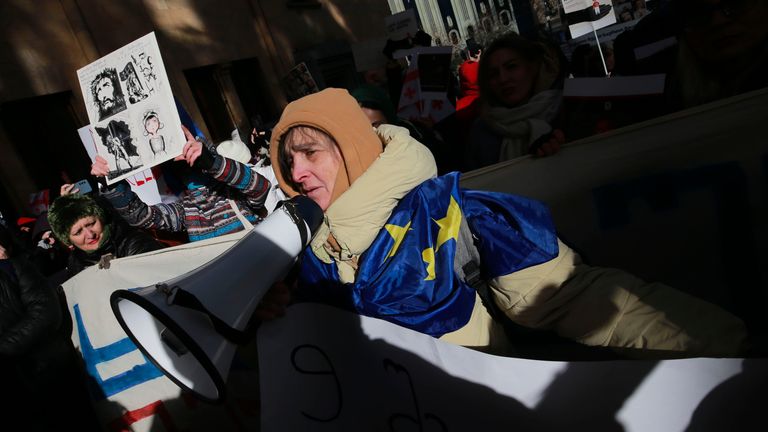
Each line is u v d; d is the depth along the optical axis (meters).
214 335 0.86
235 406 1.79
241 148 3.20
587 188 1.45
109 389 2.04
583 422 0.90
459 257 0.99
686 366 0.82
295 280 1.09
